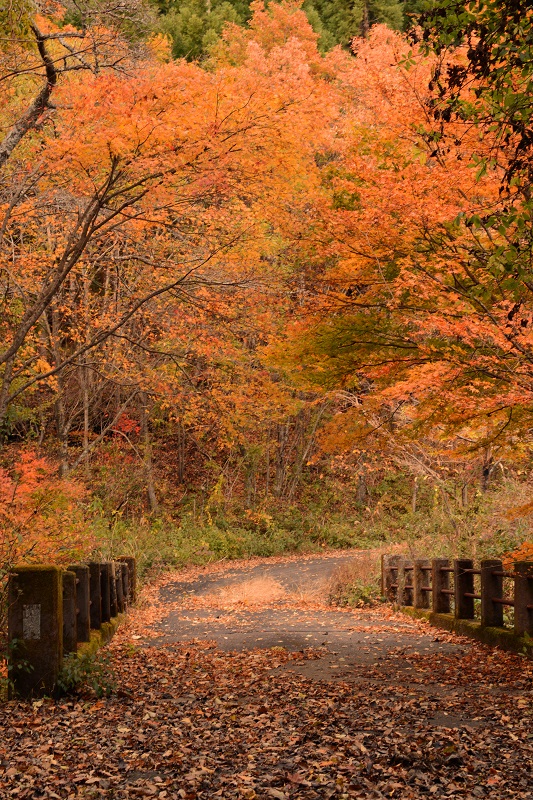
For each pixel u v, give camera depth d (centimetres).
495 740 607
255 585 2177
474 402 939
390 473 3512
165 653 1121
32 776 541
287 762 561
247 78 1018
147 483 2975
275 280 1345
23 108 1412
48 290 1225
